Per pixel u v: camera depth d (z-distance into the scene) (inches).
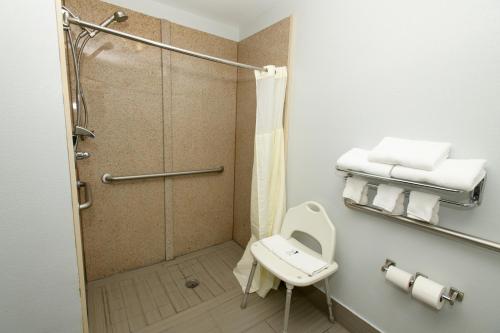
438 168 35.5
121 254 74.4
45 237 37.2
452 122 37.7
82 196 65.3
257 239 70.3
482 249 36.0
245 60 82.6
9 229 34.7
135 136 71.1
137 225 76.0
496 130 33.6
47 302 38.6
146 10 68.6
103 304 62.1
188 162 82.4
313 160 61.5
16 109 33.0
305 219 60.2
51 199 36.9
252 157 83.7
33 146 34.7
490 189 34.8
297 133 65.2
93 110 63.9
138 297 65.2
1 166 33.1
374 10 46.0
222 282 72.5
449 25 36.9
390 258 47.7
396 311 47.6
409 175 37.2
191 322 57.4
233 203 96.7
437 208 37.8
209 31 80.7
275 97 65.2
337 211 56.9
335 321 58.9
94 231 68.9
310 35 59.2
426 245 42.2
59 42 34.4
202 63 79.5
